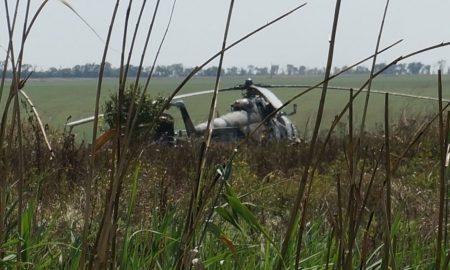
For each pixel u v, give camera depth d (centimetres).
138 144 554
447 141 565
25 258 666
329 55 528
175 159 2338
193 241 614
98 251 535
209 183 627
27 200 774
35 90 18488
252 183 1962
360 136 582
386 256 603
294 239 834
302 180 561
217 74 563
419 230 988
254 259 810
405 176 1908
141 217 899
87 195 538
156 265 747
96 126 526
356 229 596
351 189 593
